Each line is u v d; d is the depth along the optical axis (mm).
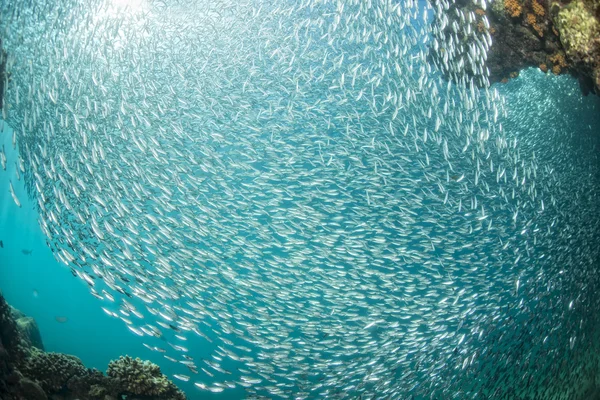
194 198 2369
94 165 2303
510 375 2219
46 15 2432
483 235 2719
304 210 2414
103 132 2525
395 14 2461
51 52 2480
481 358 2188
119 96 2674
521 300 2408
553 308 2496
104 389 1866
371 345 2166
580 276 2732
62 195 1996
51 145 2398
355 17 2535
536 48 2480
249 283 2188
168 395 1958
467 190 2809
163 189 2215
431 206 2824
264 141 2664
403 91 2740
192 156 2439
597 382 2414
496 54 2646
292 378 2006
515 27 2500
